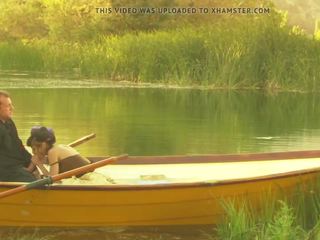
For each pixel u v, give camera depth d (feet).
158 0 176.14
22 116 74.23
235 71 112.37
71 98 92.02
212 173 43.86
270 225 33.63
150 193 37.24
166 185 37.14
